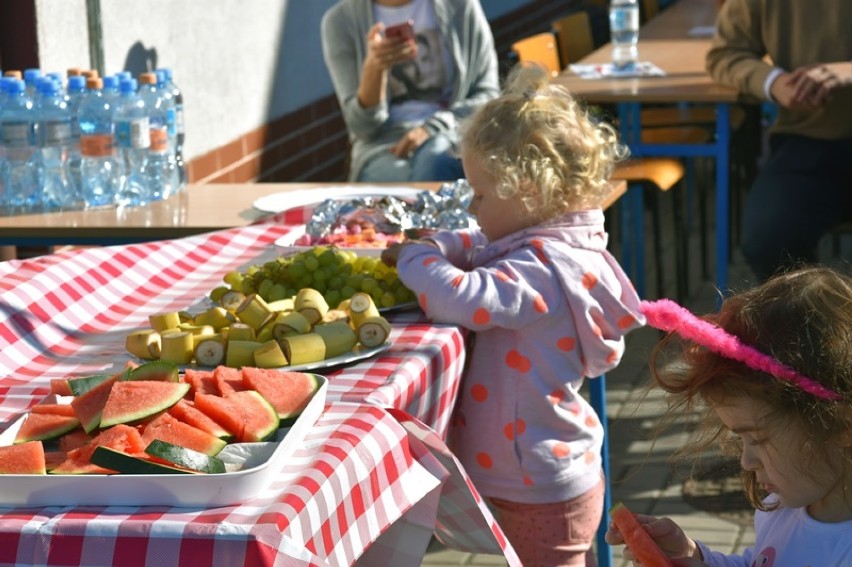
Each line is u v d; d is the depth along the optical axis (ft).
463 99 20.22
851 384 5.90
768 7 19.40
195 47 22.04
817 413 5.85
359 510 6.79
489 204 10.08
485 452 10.15
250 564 5.66
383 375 8.38
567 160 9.84
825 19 18.98
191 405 7.10
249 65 24.47
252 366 8.38
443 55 20.11
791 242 18.17
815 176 18.48
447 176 18.92
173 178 15.15
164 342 8.52
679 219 23.22
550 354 9.92
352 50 20.24
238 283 10.21
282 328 8.73
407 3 20.04
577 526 10.25
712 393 6.15
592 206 10.21
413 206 12.76
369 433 7.18
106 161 14.15
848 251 25.25
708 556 7.02
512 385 9.99
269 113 25.61
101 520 5.88
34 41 16.94
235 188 15.47
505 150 9.77
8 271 10.44
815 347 6.00
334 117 29.45
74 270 10.70
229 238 12.62
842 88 17.99
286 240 12.28
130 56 19.75
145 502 6.11
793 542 6.32
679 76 21.36
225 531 5.72
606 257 10.22
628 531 6.66
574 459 10.14
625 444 16.89
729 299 6.68
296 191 14.46
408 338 9.31
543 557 10.20
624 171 20.33
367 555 8.46
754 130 27.20
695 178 30.12
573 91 20.11
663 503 15.12
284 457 6.54
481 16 20.43
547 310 9.71
